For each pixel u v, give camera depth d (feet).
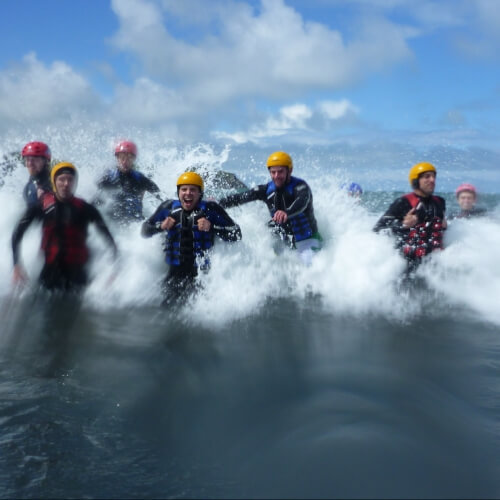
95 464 7.06
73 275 16.51
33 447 7.39
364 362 11.23
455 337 13.21
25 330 12.89
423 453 7.40
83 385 9.66
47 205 16.17
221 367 10.77
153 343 12.20
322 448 7.50
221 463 7.18
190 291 16.61
